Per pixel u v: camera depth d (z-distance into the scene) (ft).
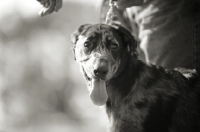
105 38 14.55
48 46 70.13
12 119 53.26
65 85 64.13
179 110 15.03
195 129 15.24
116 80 14.97
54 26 74.02
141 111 14.38
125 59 15.01
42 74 62.85
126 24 21.48
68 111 61.98
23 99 57.72
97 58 13.89
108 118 15.21
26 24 70.95
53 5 15.84
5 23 69.36
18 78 60.13
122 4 17.31
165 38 17.56
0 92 57.36
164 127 14.64
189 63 17.19
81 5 76.89
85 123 53.62
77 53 15.07
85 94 64.90
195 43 16.87
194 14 16.74
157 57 18.06
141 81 14.88
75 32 15.62
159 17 17.62
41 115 56.70
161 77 15.26
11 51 66.03
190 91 15.44
